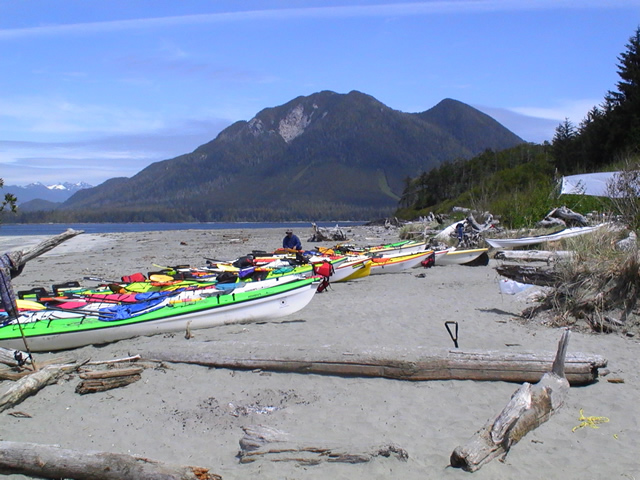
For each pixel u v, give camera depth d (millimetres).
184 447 4992
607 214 15484
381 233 46531
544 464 4512
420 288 13133
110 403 5980
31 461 4312
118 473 4137
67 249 33938
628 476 4297
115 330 8492
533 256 15570
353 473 4402
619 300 8547
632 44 40531
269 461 4578
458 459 4445
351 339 8062
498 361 6176
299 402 5887
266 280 9992
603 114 39031
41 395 6238
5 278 6836
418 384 6219
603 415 5391
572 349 7328
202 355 6938
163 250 31141
